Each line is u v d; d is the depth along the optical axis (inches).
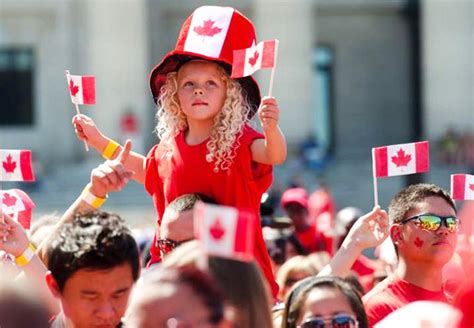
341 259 549.3
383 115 4392.2
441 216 575.2
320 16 4384.8
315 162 3735.2
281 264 900.6
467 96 4067.4
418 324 383.9
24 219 579.2
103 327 430.6
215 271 375.9
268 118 530.3
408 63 4392.2
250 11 4158.5
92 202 524.7
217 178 556.1
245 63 535.8
